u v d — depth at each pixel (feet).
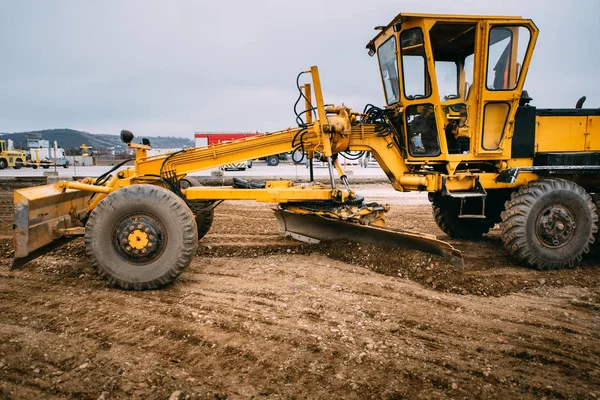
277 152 16.67
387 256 15.60
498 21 15.38
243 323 10.57
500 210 20.18
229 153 16.51
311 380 8.24
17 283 13.46
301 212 17.15
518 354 9.46
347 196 16.15
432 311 11.73
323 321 10.87
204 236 20.36
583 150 17.74
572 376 8.66
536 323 11.09
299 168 76.13
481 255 17.49
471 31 16.31
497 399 7.82
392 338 10.04
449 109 17.22
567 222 15.60
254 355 9.09
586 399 7.89
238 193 15.57
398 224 24.94
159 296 12.46
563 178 17.58
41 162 100.37
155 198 12.83
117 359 8.85
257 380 8.21
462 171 17.12
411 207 32.30
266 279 14.24
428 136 16.84
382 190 44.86
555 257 15.57
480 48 15.64
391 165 17.44
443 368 8.81
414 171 17.26
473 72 16.05
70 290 12.88
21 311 11.25
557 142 17.46
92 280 13.80
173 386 7.95
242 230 22.35
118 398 7.57
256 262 16.35
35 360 8.78
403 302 12.33
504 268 15.78
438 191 17.15
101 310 11.34
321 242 18.21
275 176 54.34
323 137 16.02
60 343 9.50
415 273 14.44
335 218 17.03
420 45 15.99
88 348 9.30
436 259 14.57
